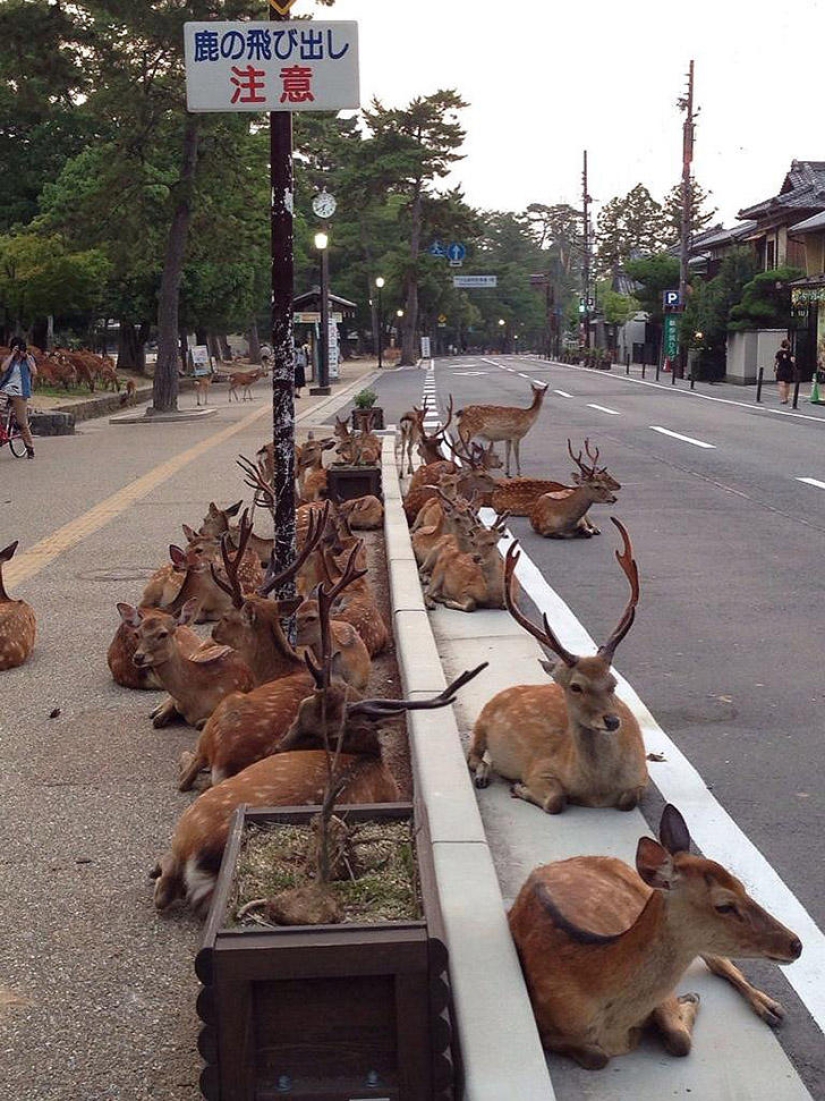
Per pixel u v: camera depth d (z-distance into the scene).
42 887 4.84
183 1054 3.75
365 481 13.80
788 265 45.56
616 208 101.00
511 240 145.12
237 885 3.53
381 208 91.75
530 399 34.34
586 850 4.99
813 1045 3.76
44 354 37.25
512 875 4.78
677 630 8.73
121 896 4.75
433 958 3.12
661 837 3.52
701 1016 3.84
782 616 9.11
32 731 6.73
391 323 99.56
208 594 8.70
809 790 5.76
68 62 27.47
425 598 9.47
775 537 12.45
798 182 46.72
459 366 69.50
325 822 3.52
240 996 3.12
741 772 6.00
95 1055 3.75
